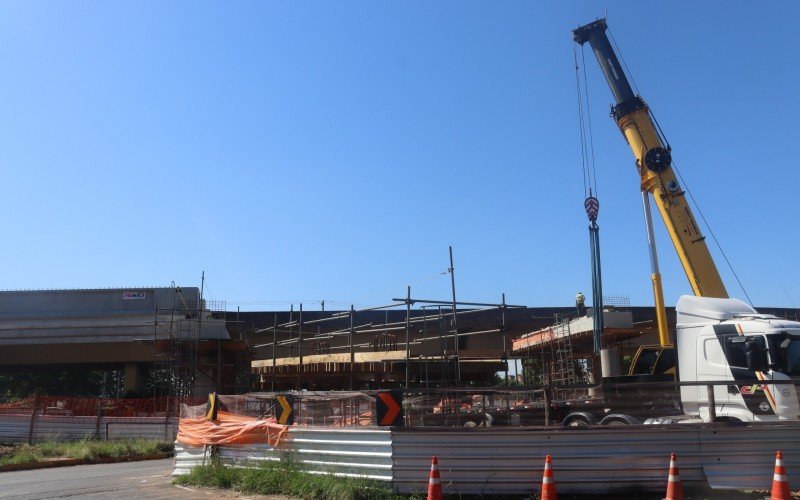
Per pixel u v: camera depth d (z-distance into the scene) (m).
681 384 10.85
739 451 10.41
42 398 28.31
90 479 14.88
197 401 26.75
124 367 46.56
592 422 12.89
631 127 22.00
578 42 23.56
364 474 10.72
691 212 20.84
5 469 19.12
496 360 28.73
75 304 40.34
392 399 10.67
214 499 10.91
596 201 20.55
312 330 39.59
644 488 10.27
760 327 12.12
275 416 12.41
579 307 25.94
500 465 10.31
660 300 20.81
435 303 21.55
